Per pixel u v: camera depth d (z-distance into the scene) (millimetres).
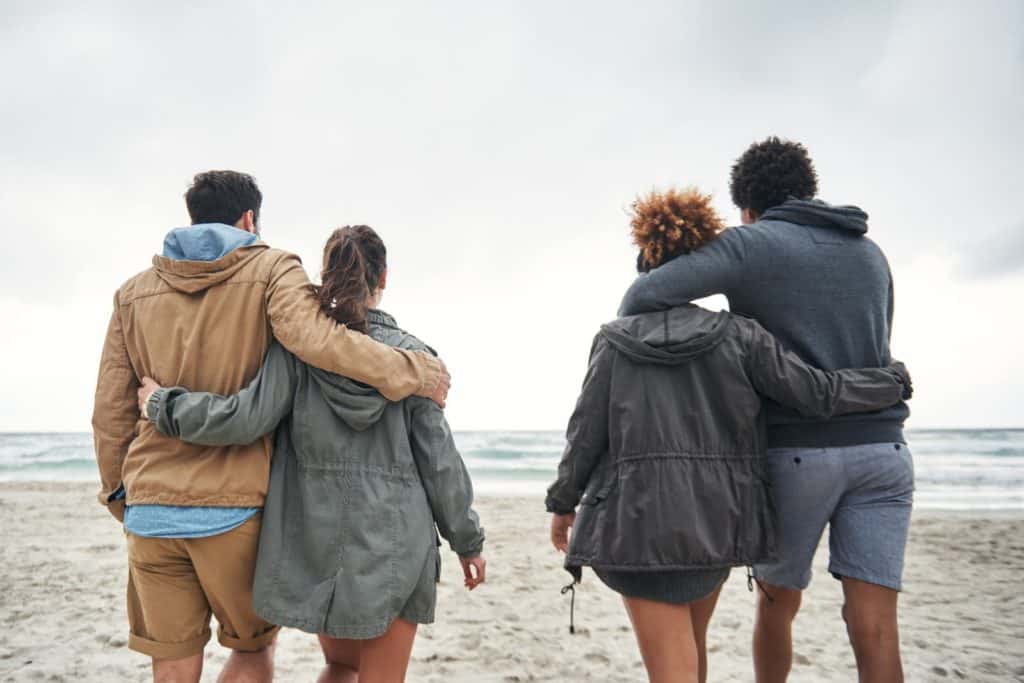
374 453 2094
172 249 2145
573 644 4160
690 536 2010
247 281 2105
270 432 2092
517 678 3607
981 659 3854
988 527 8508
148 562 2023
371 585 1988
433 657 3924
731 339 2127
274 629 2250
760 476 2139
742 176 2504
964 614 4777
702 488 2059
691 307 2223
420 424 2182
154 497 1967
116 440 2168
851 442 2158
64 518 8930
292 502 2064
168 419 1950
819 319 2227
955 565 6387
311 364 2018
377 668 2088
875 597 2148
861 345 2248
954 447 31453
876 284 2283
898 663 2115
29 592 5254
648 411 2096
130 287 2207
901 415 2227
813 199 2410
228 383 2061
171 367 2080
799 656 3908
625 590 2104
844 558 2180
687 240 2246
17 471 22922
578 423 2193
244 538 2025
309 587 1990
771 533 2115
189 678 2102
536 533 8172
